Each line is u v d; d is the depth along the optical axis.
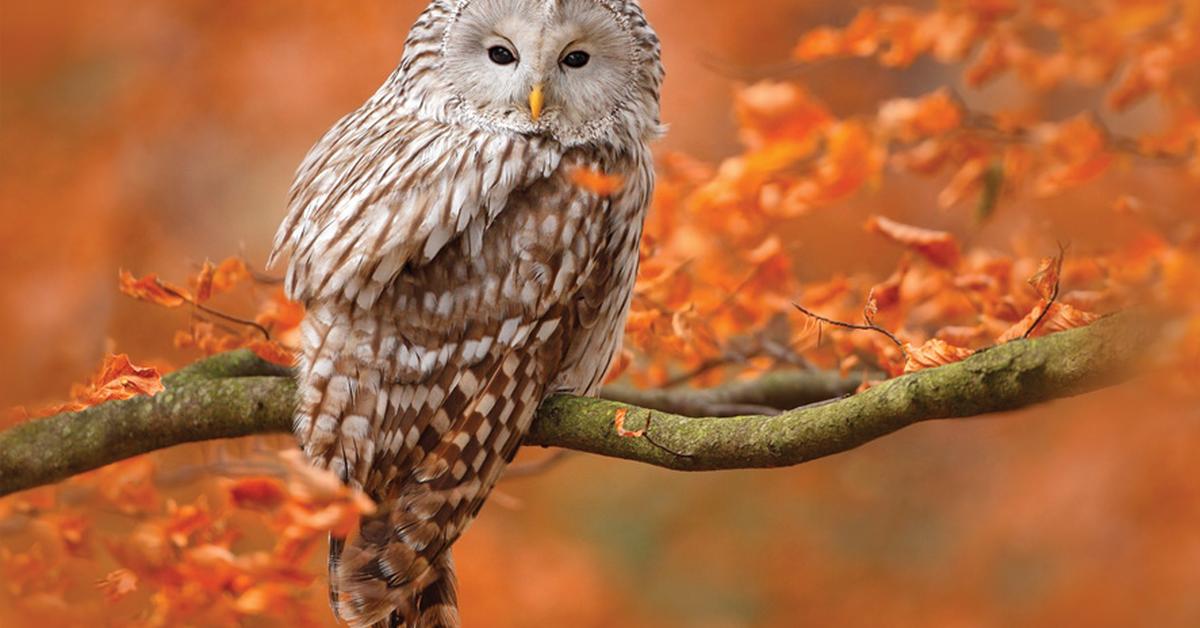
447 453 9.24
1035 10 10.95
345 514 7.91
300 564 8.09
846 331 10.57
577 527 18.73
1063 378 7.76
